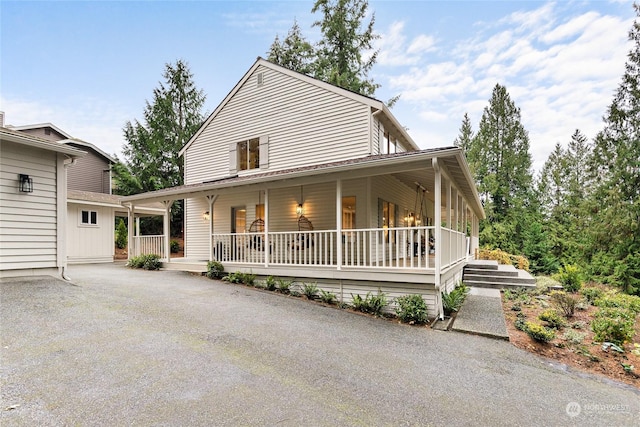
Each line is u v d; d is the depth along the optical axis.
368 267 7.83
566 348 5.61
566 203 29.69
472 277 11.62
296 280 8.92
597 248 21.19
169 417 3.05
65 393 3.35
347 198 10.50
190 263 11.24
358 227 10.25
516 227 28.55
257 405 3.34
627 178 19.66
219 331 5.39
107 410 3.11
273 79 12.58
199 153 14.50
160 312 6.12
